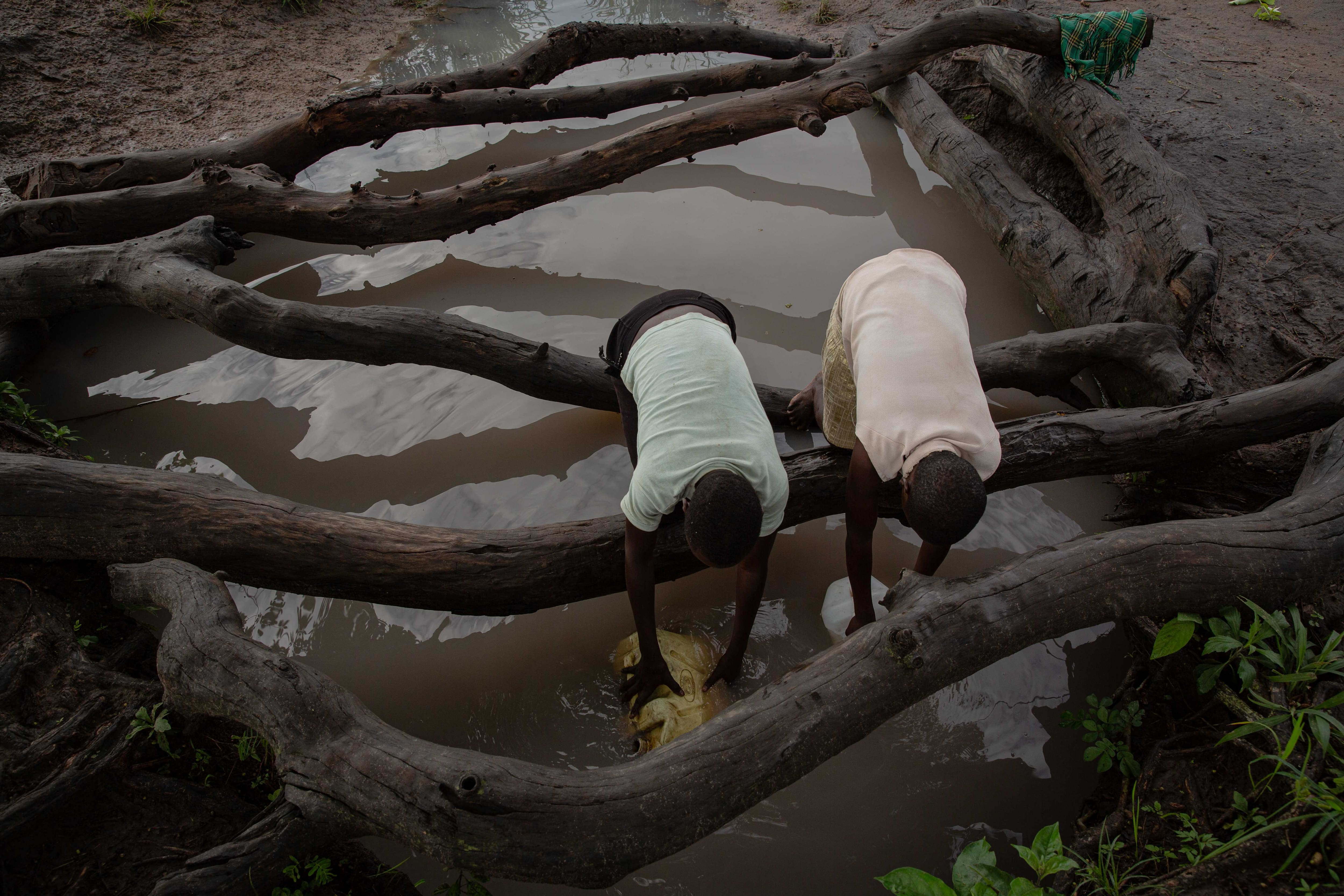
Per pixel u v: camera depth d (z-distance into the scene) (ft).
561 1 28.99
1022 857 6.88
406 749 6.81
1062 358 12.94
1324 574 8.84
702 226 18.66
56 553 9.64
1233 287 15.19
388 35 26.18
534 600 9.71
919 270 8.48
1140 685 9.59
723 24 22.17
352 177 20.25
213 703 7.52
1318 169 17.80
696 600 11.20
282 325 12.66
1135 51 17.38
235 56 23.58
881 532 12.23
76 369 15.20
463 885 8.23
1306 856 7.09
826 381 10.03
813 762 7.16
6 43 20.89
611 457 13.39
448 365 12.92
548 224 18.88
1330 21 24.59
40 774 7.90
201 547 9.47
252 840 7.01
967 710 9.91
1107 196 15.62
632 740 9.47
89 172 17.01
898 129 22.29
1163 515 11.78
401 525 9.82
